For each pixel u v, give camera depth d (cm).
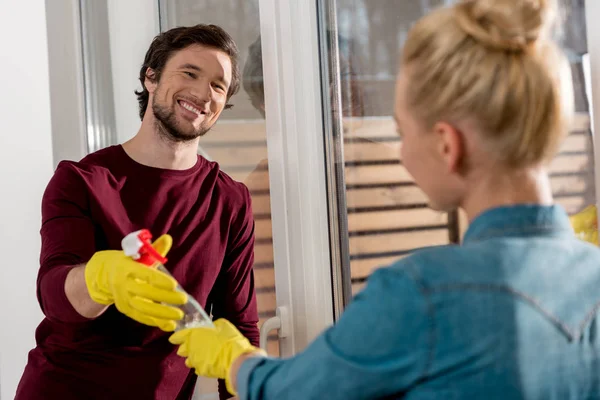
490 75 75
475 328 73
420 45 81
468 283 74
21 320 220
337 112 161
